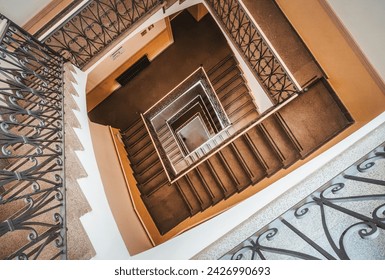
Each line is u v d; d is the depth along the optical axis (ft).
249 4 15.10
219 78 21.02
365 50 10.31
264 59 14.39
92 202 8.86
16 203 7.84
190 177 16.88
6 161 9.36
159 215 16.98
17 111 7.06
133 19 13.87
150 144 20.42
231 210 7.19
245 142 15.17
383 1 8.57
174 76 23.12
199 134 27.55
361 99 11.37
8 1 12.67
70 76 12.10
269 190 6.74
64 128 9.16
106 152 14.58
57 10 13.76
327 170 4.87
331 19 11.30
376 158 4.46
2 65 12.28
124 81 23.34
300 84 13.76
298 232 4.19
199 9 21.17
